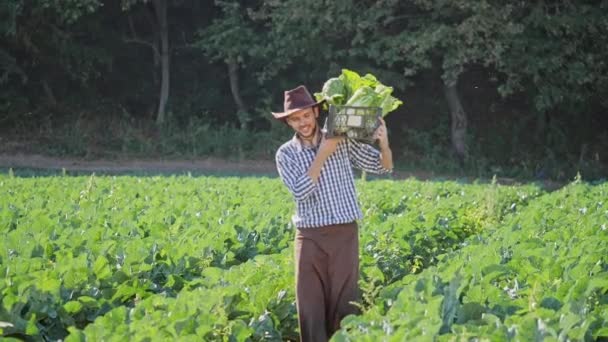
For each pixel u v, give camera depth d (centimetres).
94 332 530
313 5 3042
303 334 629
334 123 588
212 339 565
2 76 3253
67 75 3569
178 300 601
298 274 628
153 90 3706
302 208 624
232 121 3703
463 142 3300
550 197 1383
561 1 3203
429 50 3139
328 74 3253
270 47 3228
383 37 3094
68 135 3284
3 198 1235
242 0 3653
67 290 674
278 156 626
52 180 1611
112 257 779
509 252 834
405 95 3584
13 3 3033
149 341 518
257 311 652
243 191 1473
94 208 1072
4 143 3238
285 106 611
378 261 876
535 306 561
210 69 3762
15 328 596
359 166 635
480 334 504
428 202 1306
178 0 3644
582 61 3111
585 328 509
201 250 821
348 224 624
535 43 3038
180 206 1173
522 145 3462
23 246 780
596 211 1162
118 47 3659
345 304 626
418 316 515
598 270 705
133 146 3284
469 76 3594
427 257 985
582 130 3503
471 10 3023
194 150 3278
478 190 1552
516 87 3359
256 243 948
